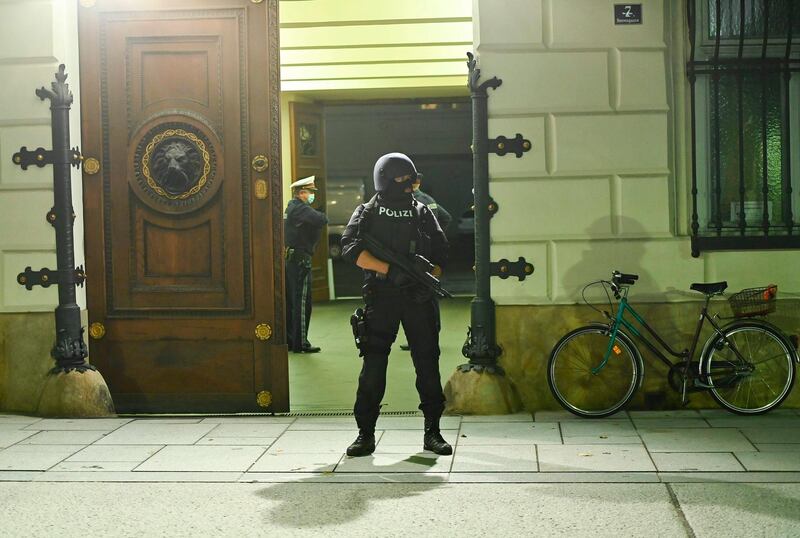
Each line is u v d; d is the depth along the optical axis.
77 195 7.06
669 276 6.77
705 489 4.91
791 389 6.57
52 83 6.89
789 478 5.07
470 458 5.59
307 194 9.93
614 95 6.73
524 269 6.77
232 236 7.00
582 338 6.68
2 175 7.00
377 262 5.67
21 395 7.06
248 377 7.03
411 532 4.39
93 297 7.11
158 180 7.03
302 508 4.76
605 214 6.76
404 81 13.38
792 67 6.85
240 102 6.96
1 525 4.57
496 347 6.80
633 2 6.71
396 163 5.73
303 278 9.84
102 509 4.80
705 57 6.84
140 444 6.06
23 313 7.03
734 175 6.90
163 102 7.01
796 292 6.80
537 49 6.71
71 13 7.00
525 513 4.62
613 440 5.93
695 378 6.59
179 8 6.97
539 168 6.73
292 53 11.53
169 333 7.06
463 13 10.01
